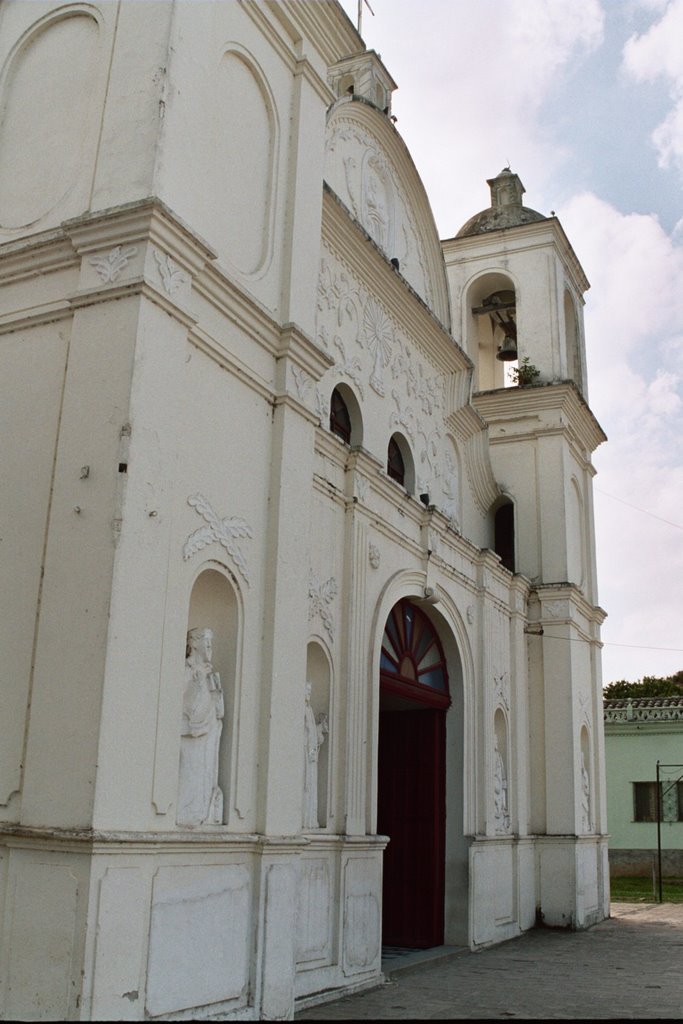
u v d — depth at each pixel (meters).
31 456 6.87
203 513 7.27
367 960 9.73
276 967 7.33
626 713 30.08
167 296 6.82
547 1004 9.02
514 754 15.55
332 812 9.52
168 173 7.06
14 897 5.82
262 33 8.94
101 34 7.73
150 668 6.32
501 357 19.84
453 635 13.51
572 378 20.48
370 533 10.96
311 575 9.63
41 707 6.11
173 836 6.33
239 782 7.32
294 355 8.52
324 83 9.78
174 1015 6.20
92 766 5.79
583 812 17.17
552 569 17.47
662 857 28.81
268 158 8.89
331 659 9.84
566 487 18.05
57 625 6.21
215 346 7.61
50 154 7.73
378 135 13.27
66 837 5.66
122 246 6.79
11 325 7.29
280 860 7.53
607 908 18.33
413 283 14.14
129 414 6.39
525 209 20.25
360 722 10.13
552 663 17.03
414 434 13.54
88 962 5.50
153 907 6.14
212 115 7.88
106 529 6.22
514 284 19.47
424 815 13.27
